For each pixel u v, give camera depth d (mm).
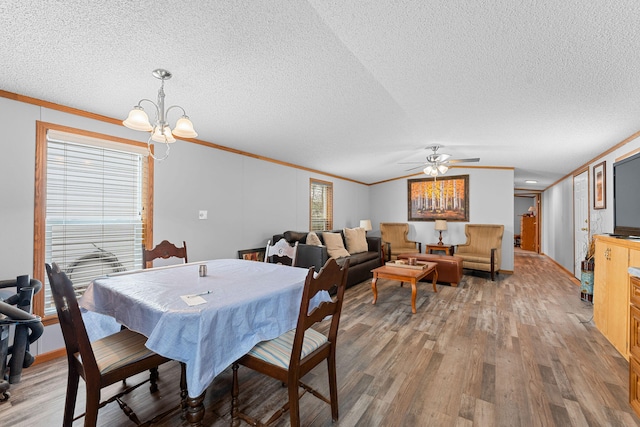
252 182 4258
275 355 1439
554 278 5375
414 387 1947
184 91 2318
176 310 1279
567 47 1792
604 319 2689
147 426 1473
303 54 1927
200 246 3490
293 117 3031
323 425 1589
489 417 1651
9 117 2160
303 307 1350
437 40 1802
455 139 3949
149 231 2982
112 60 1846
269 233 4559
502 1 1460
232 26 1610
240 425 1598
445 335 2793
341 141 3992
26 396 1831
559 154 4414
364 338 2727
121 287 1655
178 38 1674
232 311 1354
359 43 1829
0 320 1363
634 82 2131
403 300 3947
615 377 2057
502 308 3607
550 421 1619
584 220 4930
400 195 7199
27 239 2238
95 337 1854
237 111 2791
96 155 2666
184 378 1666
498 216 6074
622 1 1393
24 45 1651
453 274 4645
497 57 1962
